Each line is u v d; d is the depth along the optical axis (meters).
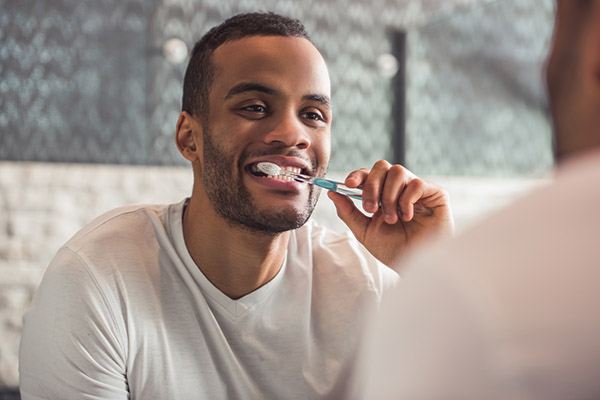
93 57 2.43
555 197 0.28
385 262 0.93
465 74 3.01
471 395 0.26
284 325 0.88
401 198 0.87
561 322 0.25
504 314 0.26
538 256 0.26
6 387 2.22
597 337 0.24
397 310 0.30
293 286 0.91
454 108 3.04
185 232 0.90
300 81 0.84
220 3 2.67
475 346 0.26
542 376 0.25
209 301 0.86
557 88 0.31
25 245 2.29
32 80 2.33
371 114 3.02
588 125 0.30
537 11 2.89
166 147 2.55
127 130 2.49
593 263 0.25
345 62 2.96
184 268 0.86
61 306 0.80
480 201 2.95
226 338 0.85
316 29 2.89
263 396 0.86
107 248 0.86
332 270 0.96
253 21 0.87
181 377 0.83
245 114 0.84
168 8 2.57
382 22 3.03
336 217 2.79
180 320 0.84
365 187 0.87
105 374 0.80
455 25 3.04
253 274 0.87
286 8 2.82
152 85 2.53
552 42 0.32
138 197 2.46
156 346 0.83
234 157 0.84
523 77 2.87
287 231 0.90
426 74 3.07
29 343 0.81
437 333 0.28
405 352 0.29
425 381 0.27
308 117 0.87
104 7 2.45
